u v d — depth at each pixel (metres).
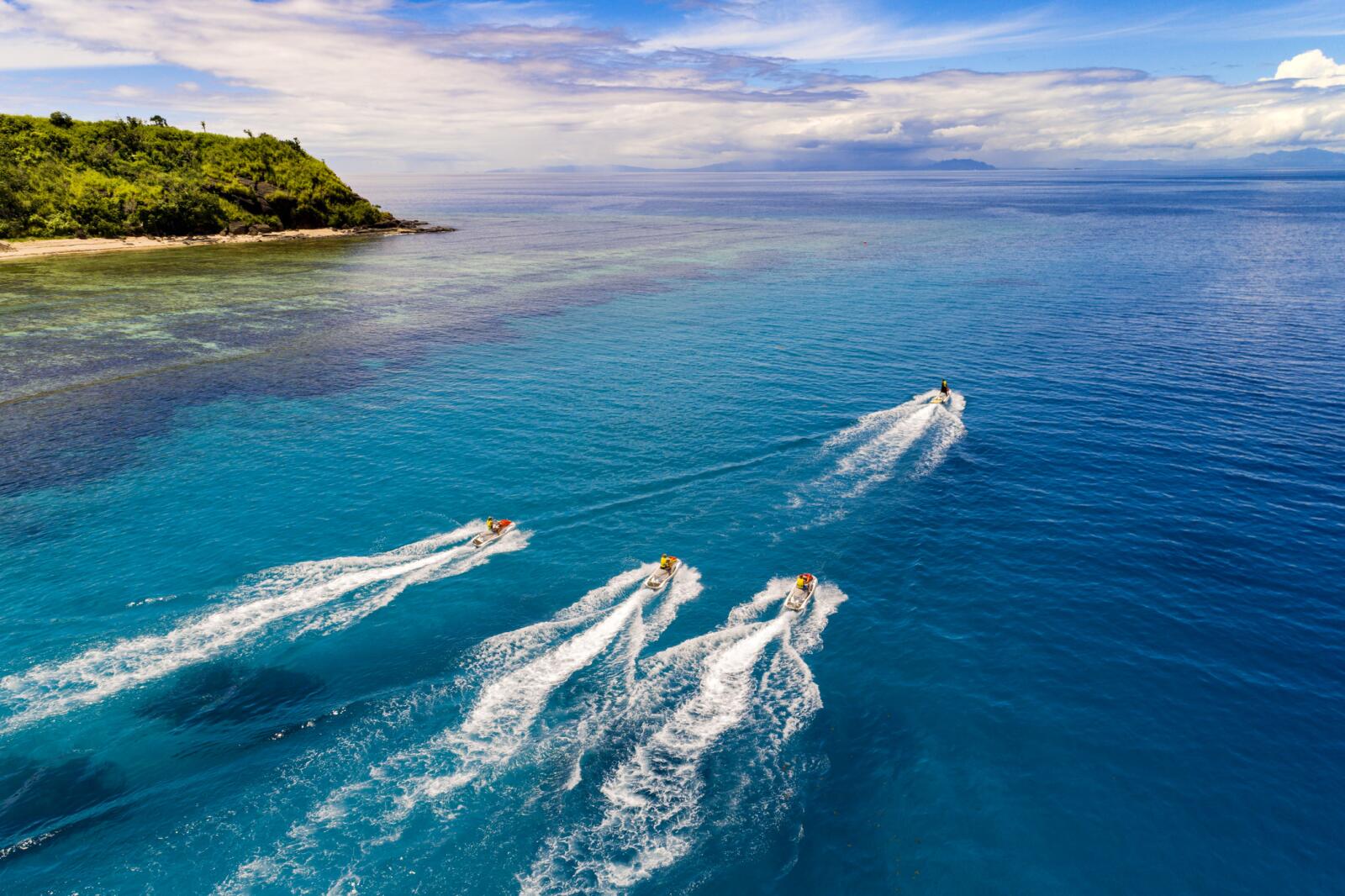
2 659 35.03
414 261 165.75
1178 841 26.33
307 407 68.94
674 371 78.31
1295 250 156.88
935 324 96.19
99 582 41.16
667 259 163.50
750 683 33.94
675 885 24.86
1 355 85.56
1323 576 41.09
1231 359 78.44
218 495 51.31
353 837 26.41
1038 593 40.28
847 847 26.30
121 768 29.20
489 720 31.58
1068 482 52.41
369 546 44.84
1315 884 24.73
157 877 25.08
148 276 140.38
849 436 60.31
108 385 75.50
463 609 38.91
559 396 70.88
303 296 122.94
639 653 35.69
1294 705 32.31
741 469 54.81
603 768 29.33
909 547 44.88
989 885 24.89
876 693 33.47
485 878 25.03
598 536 46.00
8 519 48.12
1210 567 42.19
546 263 160.38
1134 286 118.25
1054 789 28.50
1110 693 33.25
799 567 42.91
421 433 62.16
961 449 57.97
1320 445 56.94
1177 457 55.81
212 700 32.72
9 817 27.14
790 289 122.44
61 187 178.12
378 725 31.31
